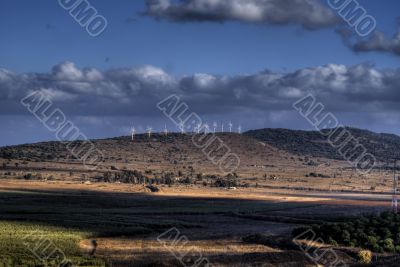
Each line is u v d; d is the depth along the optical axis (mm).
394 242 113438
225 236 125250
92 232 123875
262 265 88500
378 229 119500
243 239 120000
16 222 138125
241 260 90938
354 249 106062
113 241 114938
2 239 106562
